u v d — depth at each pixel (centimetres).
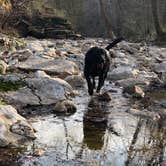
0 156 322
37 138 362
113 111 461
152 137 387
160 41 1590
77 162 321
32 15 1433
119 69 647
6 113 376
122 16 2041
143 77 645
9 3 1195
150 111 468
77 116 434
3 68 545
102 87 578
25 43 894
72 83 556
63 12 1920
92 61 532
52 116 426
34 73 541
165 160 337
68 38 1485
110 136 383
